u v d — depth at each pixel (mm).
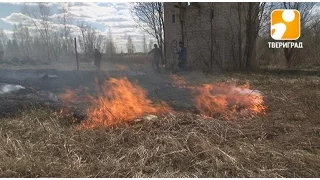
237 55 17453
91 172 3209
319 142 4016
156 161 3432
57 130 4328
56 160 3410
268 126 4613
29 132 4293
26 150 3633
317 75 13242
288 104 6016
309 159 3426
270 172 3141
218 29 17781
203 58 17734
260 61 22500
